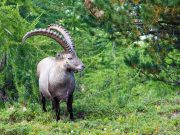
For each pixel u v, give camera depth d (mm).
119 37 33188
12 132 22719
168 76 34844
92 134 21625
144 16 30141
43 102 26859
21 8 39406
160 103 29578
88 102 30406
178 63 34094
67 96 24375
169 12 29438
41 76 25672
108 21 32125
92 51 41531
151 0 29750
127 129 22656
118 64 41094
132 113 26172
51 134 22000
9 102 33000
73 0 43000
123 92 37031
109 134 21734
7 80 34406
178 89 37438
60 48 36219
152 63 33344
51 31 24250
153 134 21703
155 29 31766
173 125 22969
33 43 34094
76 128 22750
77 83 36000
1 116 26172
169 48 32781
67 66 23984
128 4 31438
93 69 41219
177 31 31891
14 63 33438
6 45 33531
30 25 34625
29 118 25922
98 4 32031
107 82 38125
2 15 34062
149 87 38531
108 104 28734
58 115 24594
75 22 42031
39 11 39469
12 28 34125
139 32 31641
